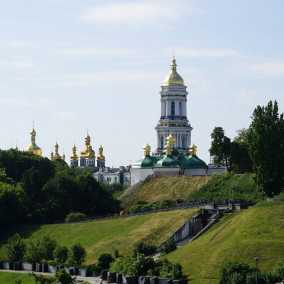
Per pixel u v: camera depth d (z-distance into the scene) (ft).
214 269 583.99
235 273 547.90
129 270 608.60
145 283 583.17
